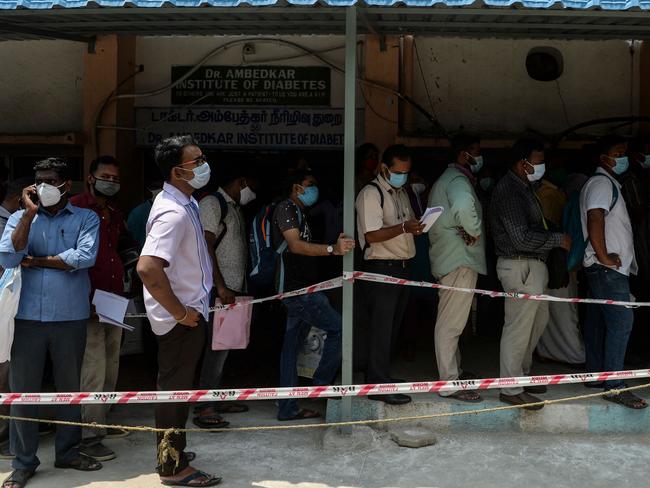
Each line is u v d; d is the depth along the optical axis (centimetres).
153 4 443
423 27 574
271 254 522
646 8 432
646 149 574
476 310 781
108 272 479
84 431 471
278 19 548
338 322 513
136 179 873
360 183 627
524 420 509
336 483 433
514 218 505
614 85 820
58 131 851
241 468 454
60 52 853
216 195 530
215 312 518
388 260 519
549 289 566
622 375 454
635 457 469
